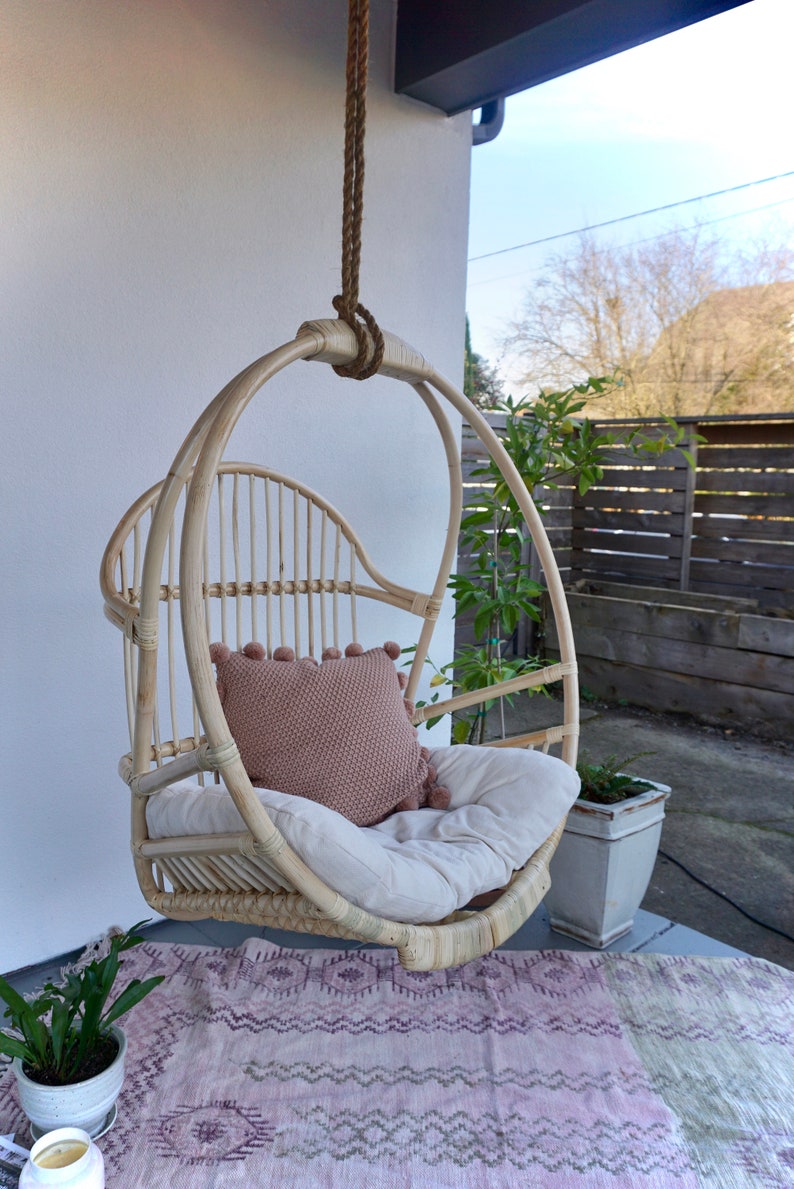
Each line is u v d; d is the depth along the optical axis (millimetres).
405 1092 1304
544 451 2299
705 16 1613
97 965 1204
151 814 1217
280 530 1699
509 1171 1141
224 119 1748
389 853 1170
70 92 1534
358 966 1675
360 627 2191
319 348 1175
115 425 1666
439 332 2252
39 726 1639
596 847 1698
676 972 1653
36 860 1667
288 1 1818
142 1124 1220
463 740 2297
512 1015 1511
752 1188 1115
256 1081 1321
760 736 3227
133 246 1646
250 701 1496
